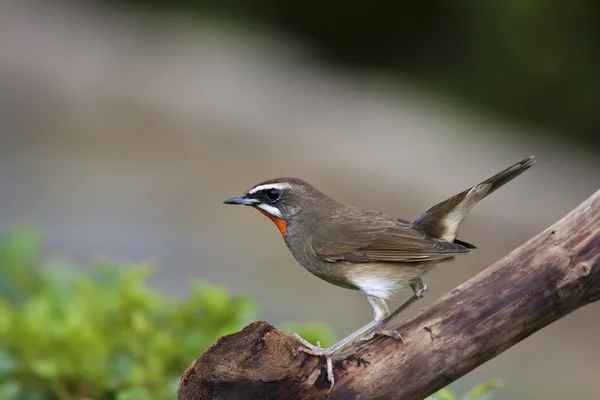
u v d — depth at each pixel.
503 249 16.47
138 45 27.52
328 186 18.67
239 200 8.07
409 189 19.33
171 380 7.28
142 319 7.67
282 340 5.69
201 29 30.03
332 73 29.31
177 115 21.98
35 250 9.89
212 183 18.02
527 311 5.88
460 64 28.27
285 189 7.93
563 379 12.28
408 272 7.35
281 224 8.01
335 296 13.66
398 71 29.84
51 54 24.95
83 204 16.11
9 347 7.36
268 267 14.53
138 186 17.45
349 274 7.49
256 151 20.39
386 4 29.86
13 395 7.08
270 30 31.31
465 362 5.88
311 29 31.27
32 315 7.61
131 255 14.05
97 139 19.77
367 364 5.79
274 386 5.68
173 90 23.91
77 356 7.35
